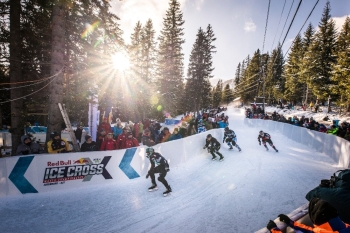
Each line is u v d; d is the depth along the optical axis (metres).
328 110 27.41
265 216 4.40
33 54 10.27
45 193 5.21
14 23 8.20
